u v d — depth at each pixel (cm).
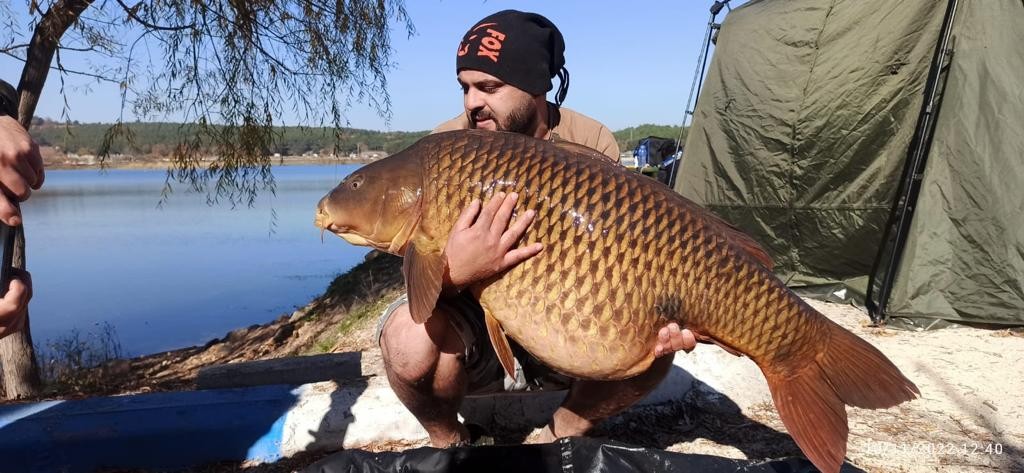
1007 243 427
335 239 1694
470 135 179
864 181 493
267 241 1672
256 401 254
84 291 1059
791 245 547
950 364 345
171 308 932
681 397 278
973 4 442
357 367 354
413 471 195
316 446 244
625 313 167
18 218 134
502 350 182
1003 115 433
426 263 175
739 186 575
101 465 233
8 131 131
